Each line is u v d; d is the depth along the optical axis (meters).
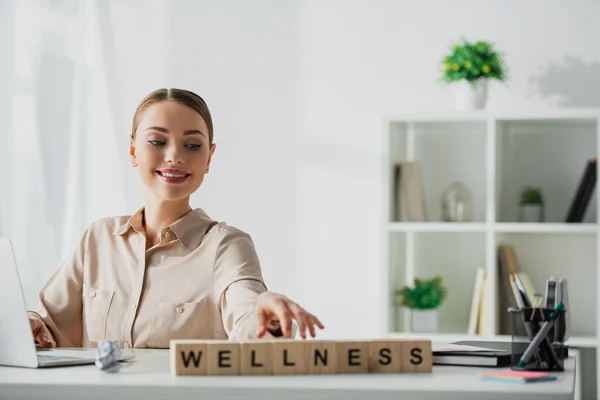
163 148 2.06
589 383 3.71
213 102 4.36
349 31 4.22
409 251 4.04
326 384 1.27
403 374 1.39
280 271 4.26
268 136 4.30
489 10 4.05
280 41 4.30
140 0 4.43
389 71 4.17
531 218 3.80
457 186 3.87
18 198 4.46
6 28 4.49
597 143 3.77
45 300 2.14
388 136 3.79
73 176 4.45
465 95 3.79
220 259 2.04
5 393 1.31
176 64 4.39
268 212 4.29
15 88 4.48
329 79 4.24
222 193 4.33
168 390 1.27
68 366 1.56
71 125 4.45
